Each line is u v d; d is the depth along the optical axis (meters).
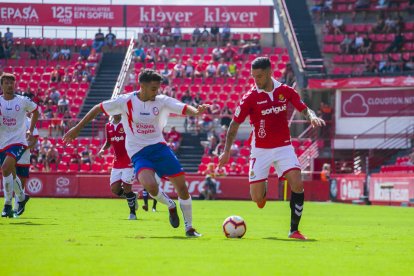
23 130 31.92
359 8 94.94
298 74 87.62
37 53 106.75
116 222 32.34
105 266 15.39
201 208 51.84
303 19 96.88
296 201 23.61
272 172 77.12
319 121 23.27
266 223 33.94
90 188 76.69
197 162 84.38
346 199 73.31
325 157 83.50
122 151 36.09
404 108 83.00
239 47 103.94
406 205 63.19
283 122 23.84
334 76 84.25
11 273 14.21
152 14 112.12
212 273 14.56
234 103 92.25
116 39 109.81
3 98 31.58
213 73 96.94
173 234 24.72
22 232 24.58
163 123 23.70
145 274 14.29
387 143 82.44
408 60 88.00
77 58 106.44
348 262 16.97
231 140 24.05
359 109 84.56
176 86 95.00
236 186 76.12
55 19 112.75
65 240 21.31
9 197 32.72
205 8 111.50
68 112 91.25
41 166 82.62
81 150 85.25
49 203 57.34
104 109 23.31
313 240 23.14
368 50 91.44
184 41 109.25
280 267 15.76
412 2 94.25
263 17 110.56
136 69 99.75
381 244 21.98
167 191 77.25
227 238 23.11
